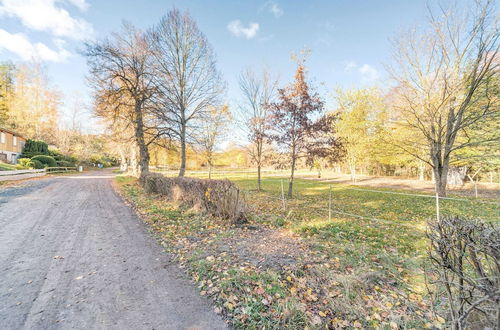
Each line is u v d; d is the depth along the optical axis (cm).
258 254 400
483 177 1998
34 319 239
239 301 269
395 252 414
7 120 3180
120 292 293
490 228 170
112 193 1181
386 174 3027
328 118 1084
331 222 611
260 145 1487
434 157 1170
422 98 1195
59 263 376
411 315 240
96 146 4859
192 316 246
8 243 462
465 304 177
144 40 1554
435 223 198
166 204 867
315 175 3219
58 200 933
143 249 438
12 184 1405
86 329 225
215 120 2238
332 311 250
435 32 1098
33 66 3189
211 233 530
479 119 1035
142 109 1572
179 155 2209
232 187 632
